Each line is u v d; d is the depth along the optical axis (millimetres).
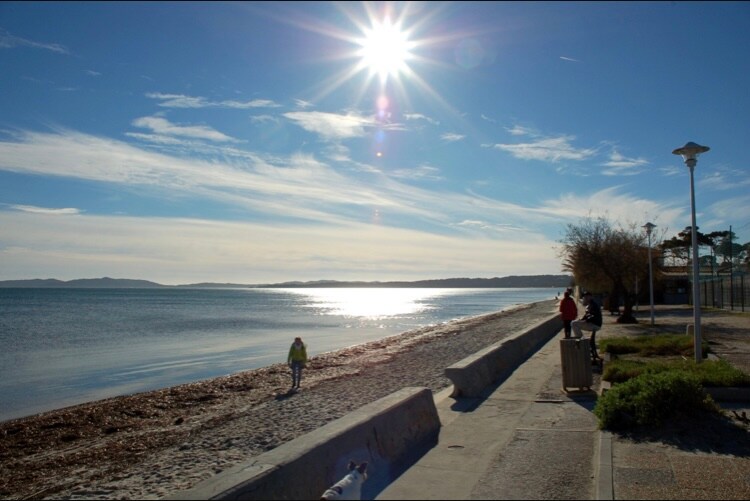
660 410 8812
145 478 9977
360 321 66188
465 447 8266
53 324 57125
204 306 104812
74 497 9227
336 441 6535
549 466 7367
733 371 11828
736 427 8695
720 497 6262
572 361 12188
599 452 7762
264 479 5328
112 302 119125
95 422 16359
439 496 6340
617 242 36000
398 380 19391
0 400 20922
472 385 12180
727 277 45594
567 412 10445
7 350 35875
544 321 27656
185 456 11203
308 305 118375
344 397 16719
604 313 42375
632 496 6320
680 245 65188
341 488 5547
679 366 13266
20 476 11398
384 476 7020
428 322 64750
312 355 33062
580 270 38500
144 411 17578
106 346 38219
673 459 7539
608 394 9398
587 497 6309
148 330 50938
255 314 79375
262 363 30078
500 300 164375
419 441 8516
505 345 16984
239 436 12516
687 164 15461
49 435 15078
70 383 24422
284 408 15711
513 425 9562
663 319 35000
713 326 28422
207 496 4809
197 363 30219
